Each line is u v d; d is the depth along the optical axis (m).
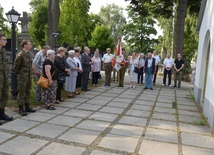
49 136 4.46
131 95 9.25
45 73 6.11
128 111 6.67
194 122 5.95
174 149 4.16
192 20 21.00
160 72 19.56
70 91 8.01
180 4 15.99
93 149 3.97
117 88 10.84
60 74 7.05
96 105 7.21
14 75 6.82
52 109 6.39
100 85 11.49
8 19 6.93
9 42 13.09
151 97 9.07
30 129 4.78
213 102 5.53
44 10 33.09
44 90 6.33
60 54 7.14
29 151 3.79
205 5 8.65
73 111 6.35
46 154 3.71
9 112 5.86
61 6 32.88
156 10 17.84
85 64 9.38
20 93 5.71
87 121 5.52
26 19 12.74
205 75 8.29
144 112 6.68
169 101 8.49
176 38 16.42
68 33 29.95
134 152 3.94
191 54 29.17
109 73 11.29
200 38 9.53
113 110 6.70
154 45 36.38
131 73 11.19
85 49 9.51
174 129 5.29
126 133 4.83
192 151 4.13
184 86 12.88
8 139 4.23
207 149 4.26
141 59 12.80
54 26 12.61
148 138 4.62
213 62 6.02
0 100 5.15
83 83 9.56
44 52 6.86
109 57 11.20
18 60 5.55
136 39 36.06
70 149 3.93
